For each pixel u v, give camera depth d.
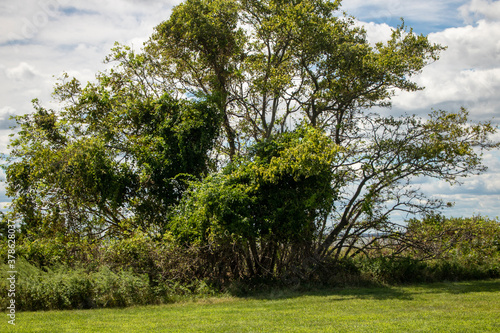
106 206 24.14
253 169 20.20
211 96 25.23
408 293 17.28
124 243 18.70
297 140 20.94
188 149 23.67
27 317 12.78
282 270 20.84
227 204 18.89
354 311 13.16
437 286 19.66
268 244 21.22
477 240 23.05
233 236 19.12
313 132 20.50
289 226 20.16
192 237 19.58
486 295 16.30
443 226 23.17
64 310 14.31
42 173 22.78
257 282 19.95
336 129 25.70
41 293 14.61
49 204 23.92
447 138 21.33
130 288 15.50
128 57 27.17
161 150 23.86
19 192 24.50
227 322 11.62
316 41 24.86
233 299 16.59
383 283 20.47
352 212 22.83
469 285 19.84
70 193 23.39
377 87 25.50
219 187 19.33
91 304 14.92
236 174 20.17
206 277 19.19
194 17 26.50
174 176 23.56
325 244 22.52
